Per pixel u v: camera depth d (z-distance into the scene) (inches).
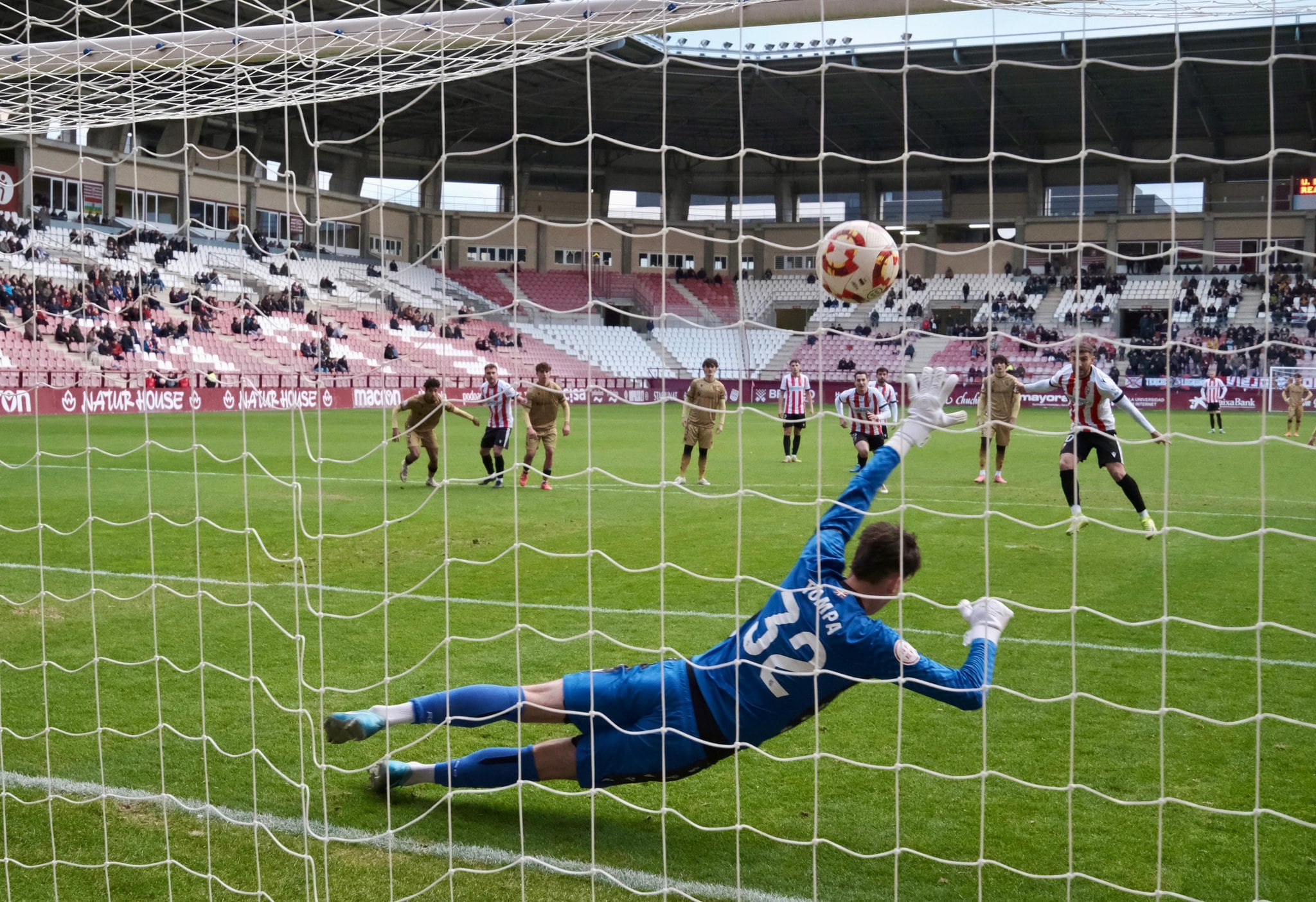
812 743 165.8
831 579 126.4
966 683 121.4
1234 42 1128.2
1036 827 135.8
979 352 1264.8
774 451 733.9
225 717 176.1
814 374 1498.5
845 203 1818.4
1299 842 130.4
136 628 230.7
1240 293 1409.9
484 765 138.7
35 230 893.8
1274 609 249.4
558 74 1241.4
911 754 160.1
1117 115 1467.8
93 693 187.5
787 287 1722.4
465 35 171.2
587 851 131.0
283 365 1067.9
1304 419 1109.1
